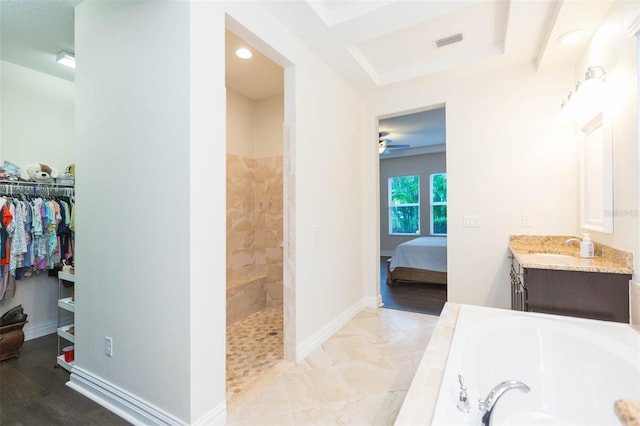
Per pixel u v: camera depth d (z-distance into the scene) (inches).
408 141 273.7
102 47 76.4
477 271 123.1
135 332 69.9
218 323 67.6
